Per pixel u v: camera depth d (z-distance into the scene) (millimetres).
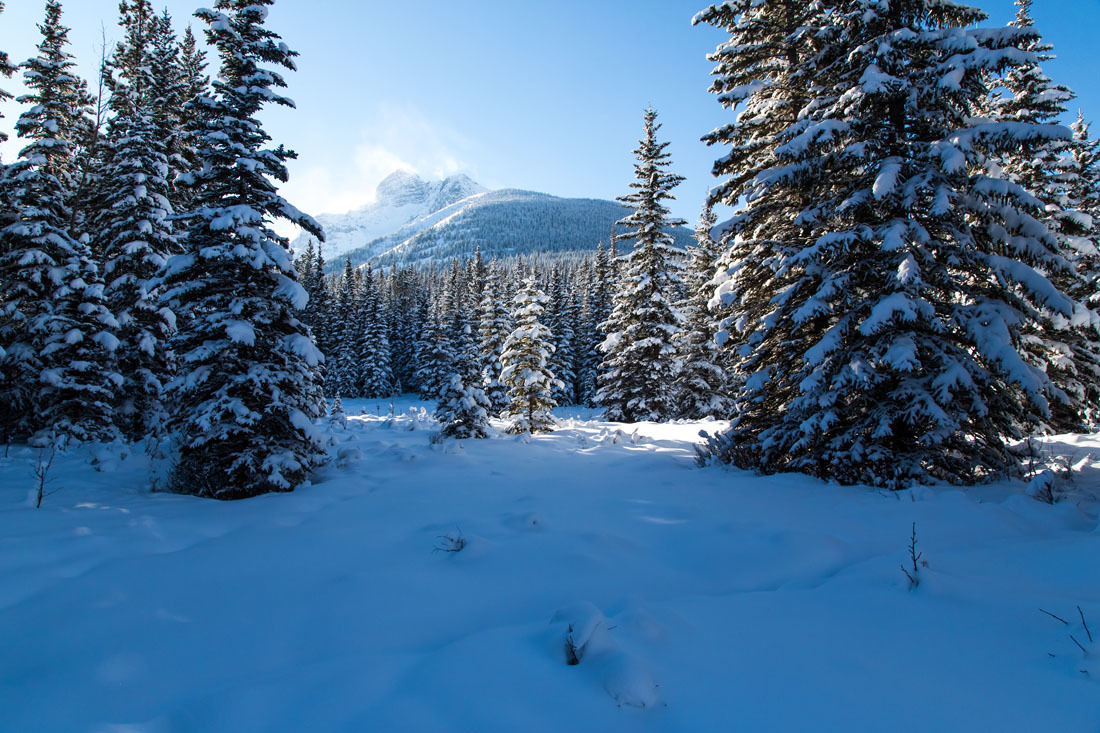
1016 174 13414
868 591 3984
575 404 57688
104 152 18109
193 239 9664
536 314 21578
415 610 4156
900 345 7562
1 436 14500
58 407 13688
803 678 2826
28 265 13992
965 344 8117
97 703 2941
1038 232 7500
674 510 7031
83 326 14203
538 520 6340
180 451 9172
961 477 7656
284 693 2916
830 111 8508
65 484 9156
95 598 4301
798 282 9133
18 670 3271
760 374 9945
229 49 9648
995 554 4656
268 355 9805
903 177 8172
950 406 7684
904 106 8172
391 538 6094
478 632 3588
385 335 65500
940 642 3141
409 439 15000
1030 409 7848
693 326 28047
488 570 4969
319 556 5453
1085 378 10219
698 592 4422
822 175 9180
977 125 7652
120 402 15531
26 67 17359
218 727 2656
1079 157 16516
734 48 12352
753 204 10938
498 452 12484
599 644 3129
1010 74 14609
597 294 53781
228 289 9445
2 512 6625
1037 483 6488
